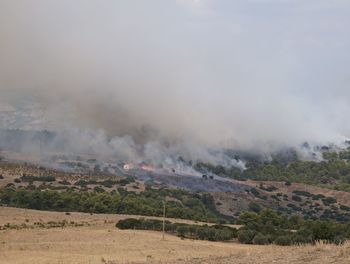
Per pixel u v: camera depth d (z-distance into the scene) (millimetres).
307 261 24969
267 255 28359
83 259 65250
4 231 104125
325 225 105125
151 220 133750
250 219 168500
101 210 193875
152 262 30000
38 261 65188
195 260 28500
